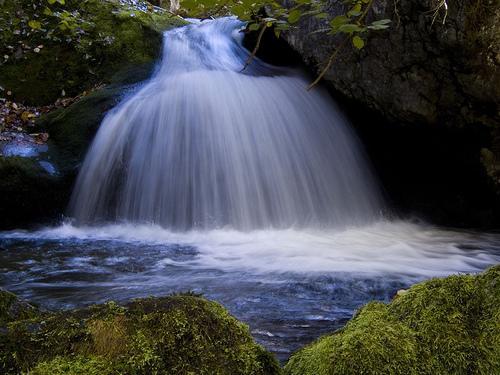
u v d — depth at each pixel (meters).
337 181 7.80
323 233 7.09
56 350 1.45
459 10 5.84
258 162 7.46
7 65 9.47
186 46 9.92
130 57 9.59
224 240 6.59
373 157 8.27
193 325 1.56
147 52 9.74
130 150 7.55
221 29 10.34
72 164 7.62
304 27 7.42
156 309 1.59
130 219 7.34
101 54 9.63
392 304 1.84
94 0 10.27
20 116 8.75
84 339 1.48
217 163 7.41
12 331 1.50
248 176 7.38
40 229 7.28
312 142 7.81
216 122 7.65
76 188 7.56
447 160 7.47
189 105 7.80
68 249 6.07
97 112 8.12
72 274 4.93
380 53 6.64
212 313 1.64
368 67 6.83
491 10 5.77
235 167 7.40
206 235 6.87
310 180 7.61
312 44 7.34
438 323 1.65
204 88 8.02
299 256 5.69
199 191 7.28
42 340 1.48
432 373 1.56
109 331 1.50
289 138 7.71
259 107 7.84
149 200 7.34
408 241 6.74
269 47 9.14
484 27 5.84
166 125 7.65
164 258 5.58
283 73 8.95
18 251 5.98
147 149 7.54
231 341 1.60
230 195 7.28
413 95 6.66
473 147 7.02
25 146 7.61
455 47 6.05
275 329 3.30
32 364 1.42
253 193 7.32
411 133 7.32
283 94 8.04
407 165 8.02
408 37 6.33
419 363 1.57
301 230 7.20
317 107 8.03
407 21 6.25
